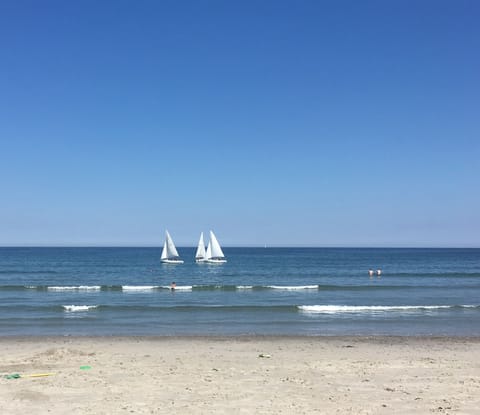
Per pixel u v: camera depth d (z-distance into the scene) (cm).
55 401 1014
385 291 4234
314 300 3541
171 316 2677
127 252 18050
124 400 1028
